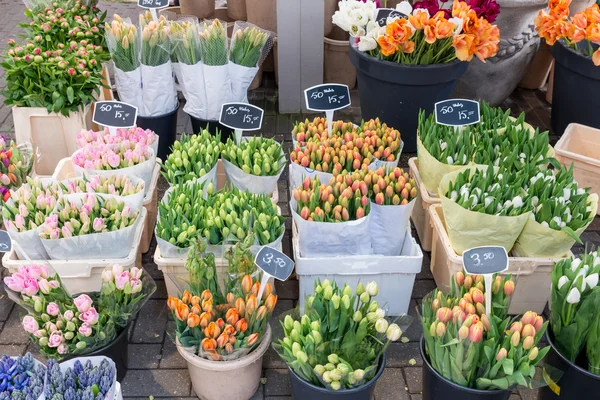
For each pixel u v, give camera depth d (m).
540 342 2.69
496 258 2.19
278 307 3.14
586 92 4.15
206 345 2.28
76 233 2.73
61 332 2.36
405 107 4.07
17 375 2.20
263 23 4.95
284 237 3.62
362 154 3.14
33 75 3.74
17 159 3.35
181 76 4.08
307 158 3.05
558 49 4.24
